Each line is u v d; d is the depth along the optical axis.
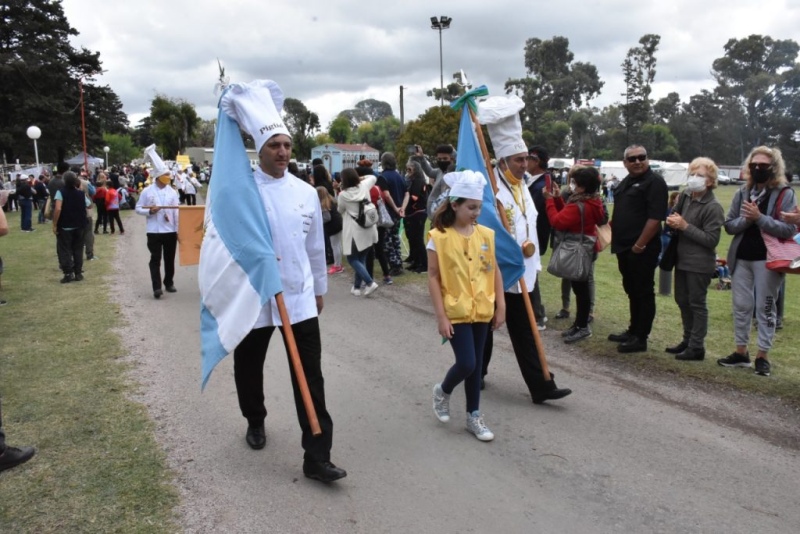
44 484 3.63
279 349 6.27
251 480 3.72
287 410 4.80
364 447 4.21
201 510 3.39
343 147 64.12
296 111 66.94
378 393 5.19
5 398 4.95
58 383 5.30
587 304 6.55
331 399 5.06
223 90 3.77
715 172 5.64
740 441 4.29
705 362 5.86
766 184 5.35
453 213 4.18
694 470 3.89
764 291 5.43
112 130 83.81
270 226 3.62
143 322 7.38
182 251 7.68
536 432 4.44
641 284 6.00
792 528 3.28
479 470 3.89
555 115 94.50
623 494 3.61
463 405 4.96
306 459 3.67
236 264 3.50
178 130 69.88
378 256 9.75
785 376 5.50
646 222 5.88
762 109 87.19
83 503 3.43
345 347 6.48
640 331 6.12
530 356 4.85
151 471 3.80
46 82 50.25
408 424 4.58
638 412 4.79
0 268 9.12
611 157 89.38
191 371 5.64
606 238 7.11
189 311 7.95
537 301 6.99
